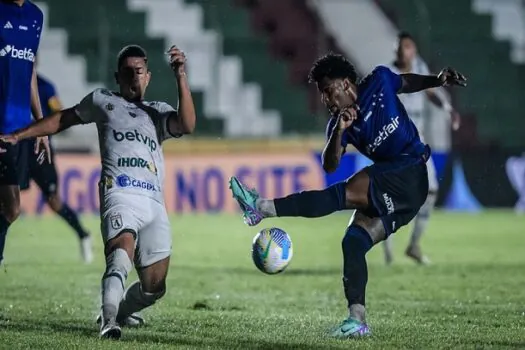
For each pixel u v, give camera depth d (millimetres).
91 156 64250
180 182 66500
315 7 82250
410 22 82125
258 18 81312
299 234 52844
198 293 28156
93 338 17984
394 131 18969
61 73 76250
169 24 79750
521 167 69562
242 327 20359
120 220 18000
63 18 77875
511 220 61688
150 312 23172
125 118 18594
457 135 76000
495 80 79250
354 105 18531
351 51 81562
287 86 78500
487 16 83125
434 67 79875
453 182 68625
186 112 18125
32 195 63594
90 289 28875
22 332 19031
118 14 78312
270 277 33031
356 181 18875
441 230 55250
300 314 23328
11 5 22109
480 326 20906
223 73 78062
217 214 65938
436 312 23891
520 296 27781
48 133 18828
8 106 22109
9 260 38188
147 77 19016
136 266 19062
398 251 44438
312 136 70562
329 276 33500
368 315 23125
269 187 66438
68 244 45781
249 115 77250
